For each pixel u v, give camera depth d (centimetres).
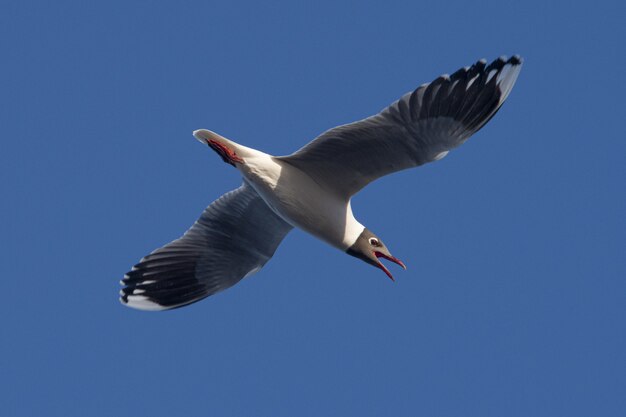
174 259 1820
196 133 1547
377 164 1520
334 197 1581
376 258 1625
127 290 1834
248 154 1550
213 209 1784
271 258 1806
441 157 1474
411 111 1422
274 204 1582
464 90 1420
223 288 1836
